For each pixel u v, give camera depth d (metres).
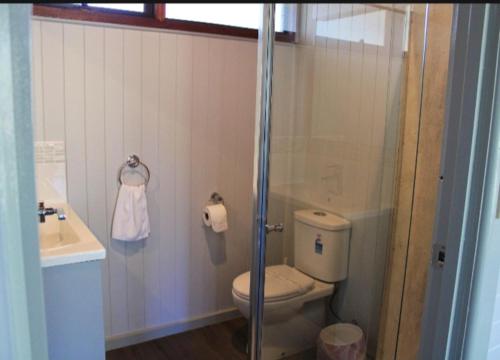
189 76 2.58
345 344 2.19
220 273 2.93
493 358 1.32
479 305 1.19
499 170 1.13
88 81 2.31
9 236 0.67
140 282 2.65
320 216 2.16
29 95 0.65
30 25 0.64
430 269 1.27
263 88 1.91
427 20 1.72
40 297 0.72
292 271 2.18
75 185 2.37
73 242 1.85
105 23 2.30
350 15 1.97
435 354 1.26
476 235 1.14
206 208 2.72
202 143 2.70
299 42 1.96
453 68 1.15
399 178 1.90
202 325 2.91
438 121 1.71
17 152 0.66
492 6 1.04
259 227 2.02
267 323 2.17
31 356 0.72
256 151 1.97
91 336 1.74
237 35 2.68
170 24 2.46
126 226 2.46
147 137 2.52
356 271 2.13
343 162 2.12
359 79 2.00
